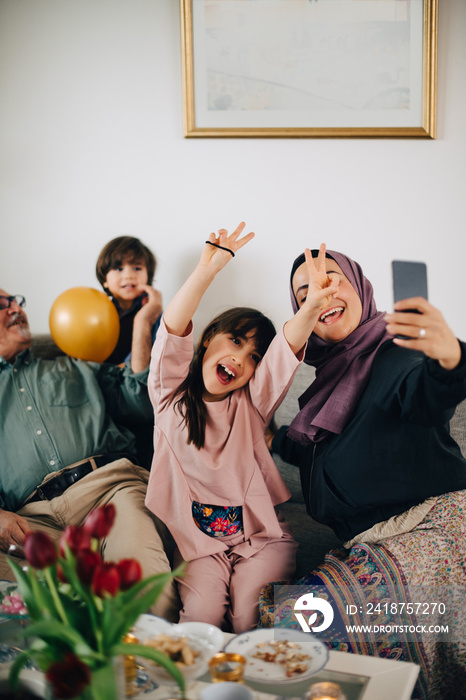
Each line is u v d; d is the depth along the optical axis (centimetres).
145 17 204
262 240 206
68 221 210
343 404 197
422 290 199
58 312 210
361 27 199
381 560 171
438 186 203
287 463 203
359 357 198
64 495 204
